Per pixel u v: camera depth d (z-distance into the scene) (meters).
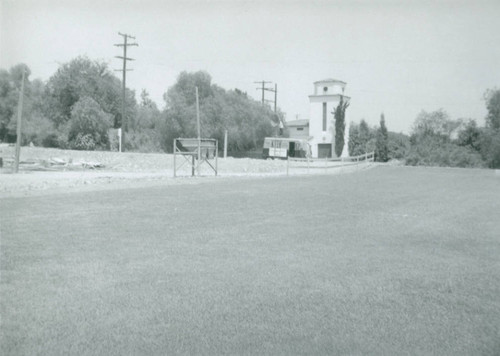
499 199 21.69
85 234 11.80
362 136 94.75
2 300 6.85
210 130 75.75
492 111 57.19
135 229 12.61
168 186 25.94
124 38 60.81
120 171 39.72
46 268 8.58
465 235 12.42
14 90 59.44
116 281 7.84
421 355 5.30
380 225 13.84
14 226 12.79
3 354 5.17
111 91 71.56
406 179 35.53
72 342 5.49
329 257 9.73
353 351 5.36
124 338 5.61
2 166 36.47
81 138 64.50
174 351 5.30
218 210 16.55
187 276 8.18
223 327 5.98
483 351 5.43
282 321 6.21
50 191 21.80
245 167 47.84
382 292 7.47
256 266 8.92
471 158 62.28
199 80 77.25
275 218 14.91
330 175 40.34
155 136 77.81
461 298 7.23
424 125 67.94
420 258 9.78
